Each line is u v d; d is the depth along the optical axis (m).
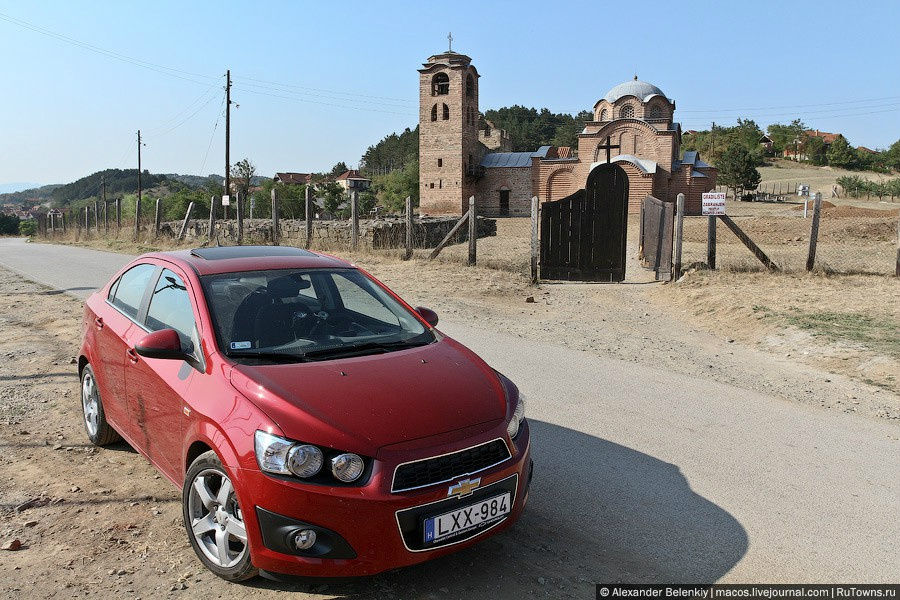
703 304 11.77
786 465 5.01
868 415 6.15
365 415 3.29
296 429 3.16
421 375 3.72
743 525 4.11
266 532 3.12
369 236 25.23
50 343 8.88
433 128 62.19
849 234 29.80
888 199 70.75
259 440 3.16
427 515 3.16
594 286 14.75
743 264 14.63
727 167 82.88
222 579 3.48
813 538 3.96
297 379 3.51
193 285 4.18
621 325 10.59
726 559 3.73
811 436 5.60
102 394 5.00
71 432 5.64
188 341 3.97
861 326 9.34
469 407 3.52
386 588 3.42
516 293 13.51
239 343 3.83
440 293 13.08
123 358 4.52
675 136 59.12
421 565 3.65
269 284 4.36
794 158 132.62
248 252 4.85
